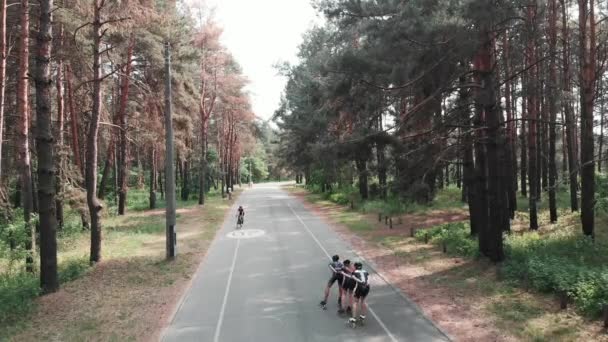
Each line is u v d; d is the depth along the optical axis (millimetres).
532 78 22344
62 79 23234
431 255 18406
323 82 27281
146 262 18250
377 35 16406
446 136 17031
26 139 16719
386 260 18172
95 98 17750
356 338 10430
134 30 22109
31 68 20828
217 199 51031
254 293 14102
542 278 12867
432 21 14680
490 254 16109
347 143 19016
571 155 25469
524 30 16938
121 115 28656
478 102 16078
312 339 10406
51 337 10469
